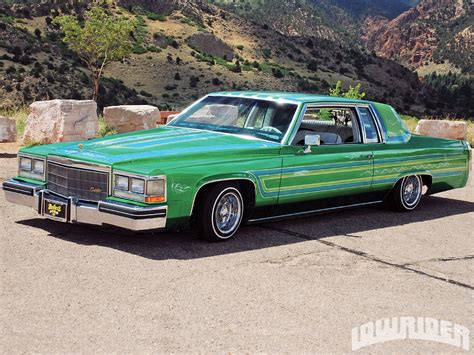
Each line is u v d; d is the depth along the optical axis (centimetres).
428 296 508
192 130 705
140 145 630
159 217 563
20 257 537
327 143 730
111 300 450
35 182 637
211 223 614
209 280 507
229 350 381
